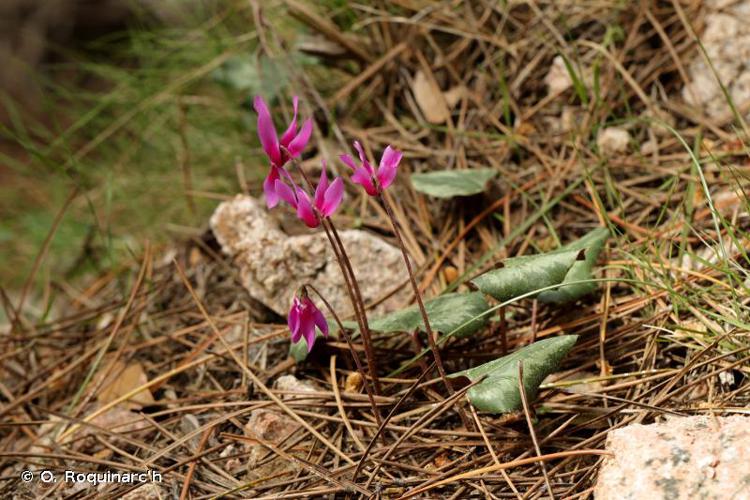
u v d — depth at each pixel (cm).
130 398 112
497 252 116
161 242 133
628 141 119
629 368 105
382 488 100
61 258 144
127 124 150
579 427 101
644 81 123
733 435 95
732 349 103
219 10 148
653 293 108
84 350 118
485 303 105
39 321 124
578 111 123
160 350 116
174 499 102
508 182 120
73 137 157
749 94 120
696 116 121
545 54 126
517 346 108
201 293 120
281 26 139
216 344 114
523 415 102
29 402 114
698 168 105
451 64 129
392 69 129
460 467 100
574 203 118
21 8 246
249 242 115
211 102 139
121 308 122
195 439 106
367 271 115
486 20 129
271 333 113
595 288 107
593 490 97
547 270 102
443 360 107
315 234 115
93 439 109
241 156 134
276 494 100
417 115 128
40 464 106
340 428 104
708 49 122
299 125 129
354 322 107
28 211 159
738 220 111
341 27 135
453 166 123
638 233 113
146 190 139
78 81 197
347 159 99
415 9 130
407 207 121
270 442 104
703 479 94
